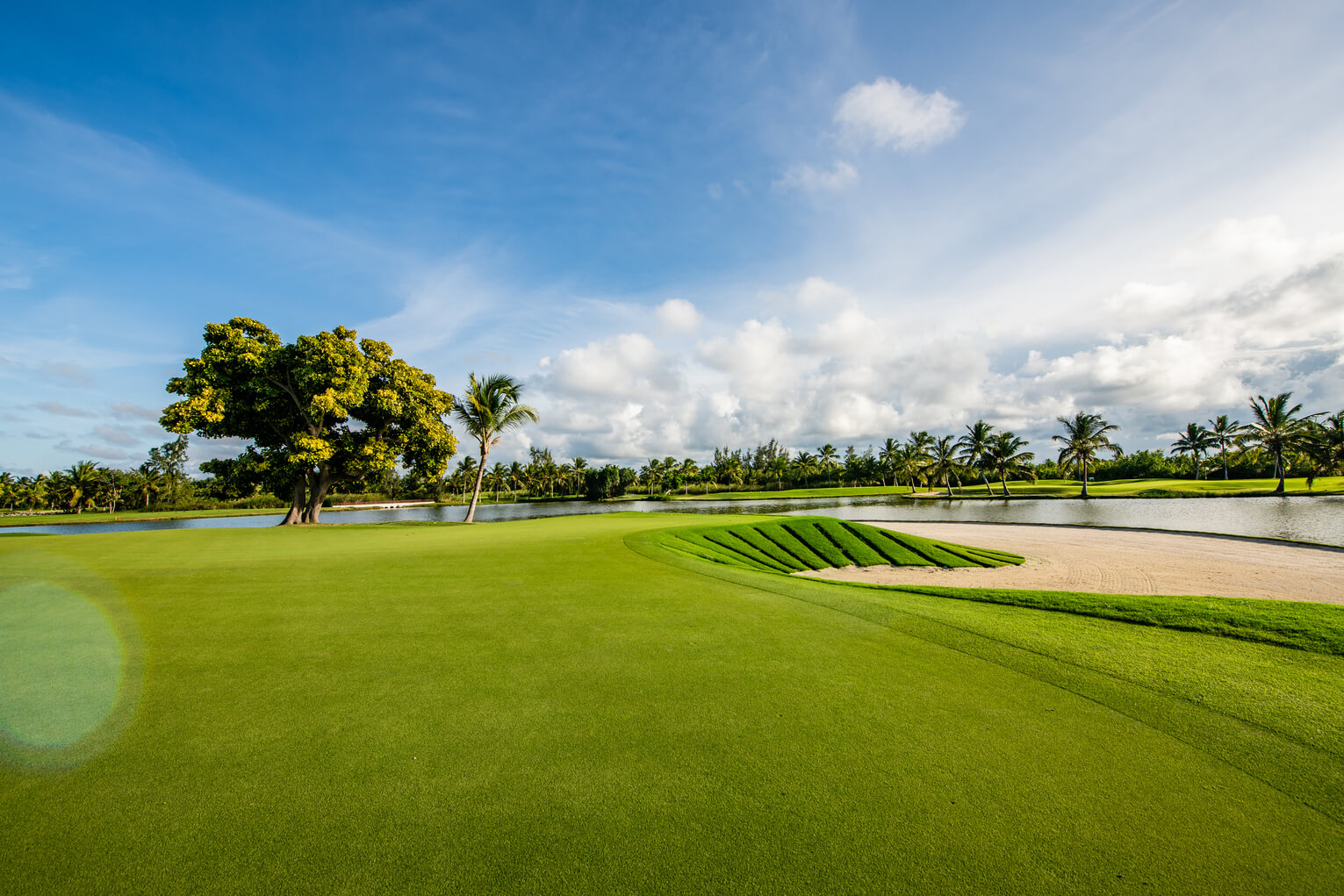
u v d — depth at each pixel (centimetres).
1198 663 547
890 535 2420
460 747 374
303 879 250
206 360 2314
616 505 8794
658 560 1210
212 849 268
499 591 873
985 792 326
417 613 731
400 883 248
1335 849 277
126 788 318
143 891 241
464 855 268
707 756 366
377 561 1154
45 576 954
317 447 2433
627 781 335
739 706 447
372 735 389
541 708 439
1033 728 411
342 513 7981
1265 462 7506
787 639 636
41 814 292
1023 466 7394
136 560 1149
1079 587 1596
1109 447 6431
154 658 545
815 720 422
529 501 12175
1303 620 669
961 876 257
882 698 468
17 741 372
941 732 404
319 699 450
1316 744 382
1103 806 313
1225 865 265
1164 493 5831
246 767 343
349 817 296
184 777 331
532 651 582
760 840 282
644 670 529
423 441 2927
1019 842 282
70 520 7075
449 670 522
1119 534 2964
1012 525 3650
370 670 518
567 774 342
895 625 692
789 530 2330
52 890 240
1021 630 657
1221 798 322
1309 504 4359
